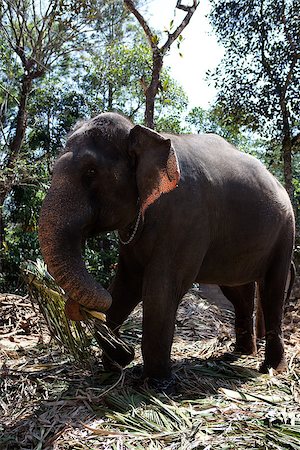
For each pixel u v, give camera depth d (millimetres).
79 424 2934
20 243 12211
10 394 3514
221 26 13961
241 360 4707
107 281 11422
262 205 4309
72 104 18344
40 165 12055
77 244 3051
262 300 4625
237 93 14047
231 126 14891
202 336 5668
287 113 13742
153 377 3520
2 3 11312
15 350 4680
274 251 4602
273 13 13500
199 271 4098
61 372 3938
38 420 3010
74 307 3148
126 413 3078
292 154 15211
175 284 3619
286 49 13484
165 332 3537
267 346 4469
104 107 19391
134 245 3648
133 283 3973
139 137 3305
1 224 12523
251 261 4391
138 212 3447
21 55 11789
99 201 3273
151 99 7684
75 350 3588
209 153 4113
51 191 3111
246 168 4332
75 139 3309
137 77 17516
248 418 3100
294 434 2896
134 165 3373
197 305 6684
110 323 3920
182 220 3615
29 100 16656
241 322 5039
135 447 2693
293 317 6773
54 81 18000
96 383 3664
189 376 3865
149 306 3531
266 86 13797
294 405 3406
